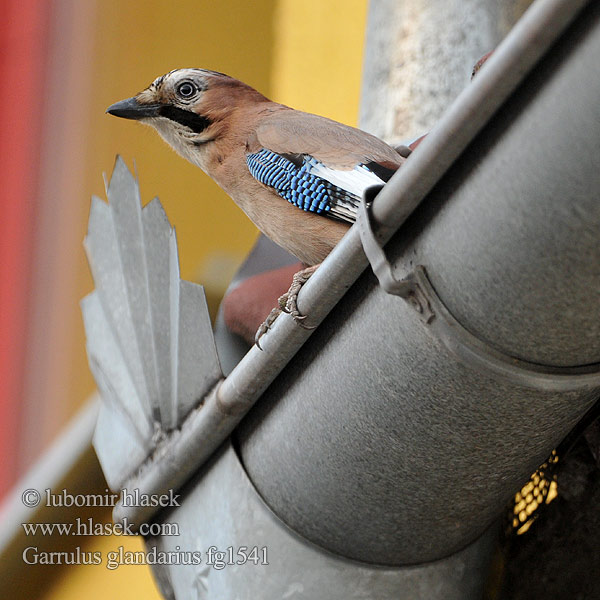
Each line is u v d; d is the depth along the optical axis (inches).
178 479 191.5
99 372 222.4
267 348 167.8
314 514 170.6
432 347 144.2
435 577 174.1
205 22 419.8
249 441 180.5
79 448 338.0
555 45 125.0
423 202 142.8
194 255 402.0
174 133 265.3
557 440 156.5
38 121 451.5
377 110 276.1
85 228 435.5
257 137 239.1
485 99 129.2
